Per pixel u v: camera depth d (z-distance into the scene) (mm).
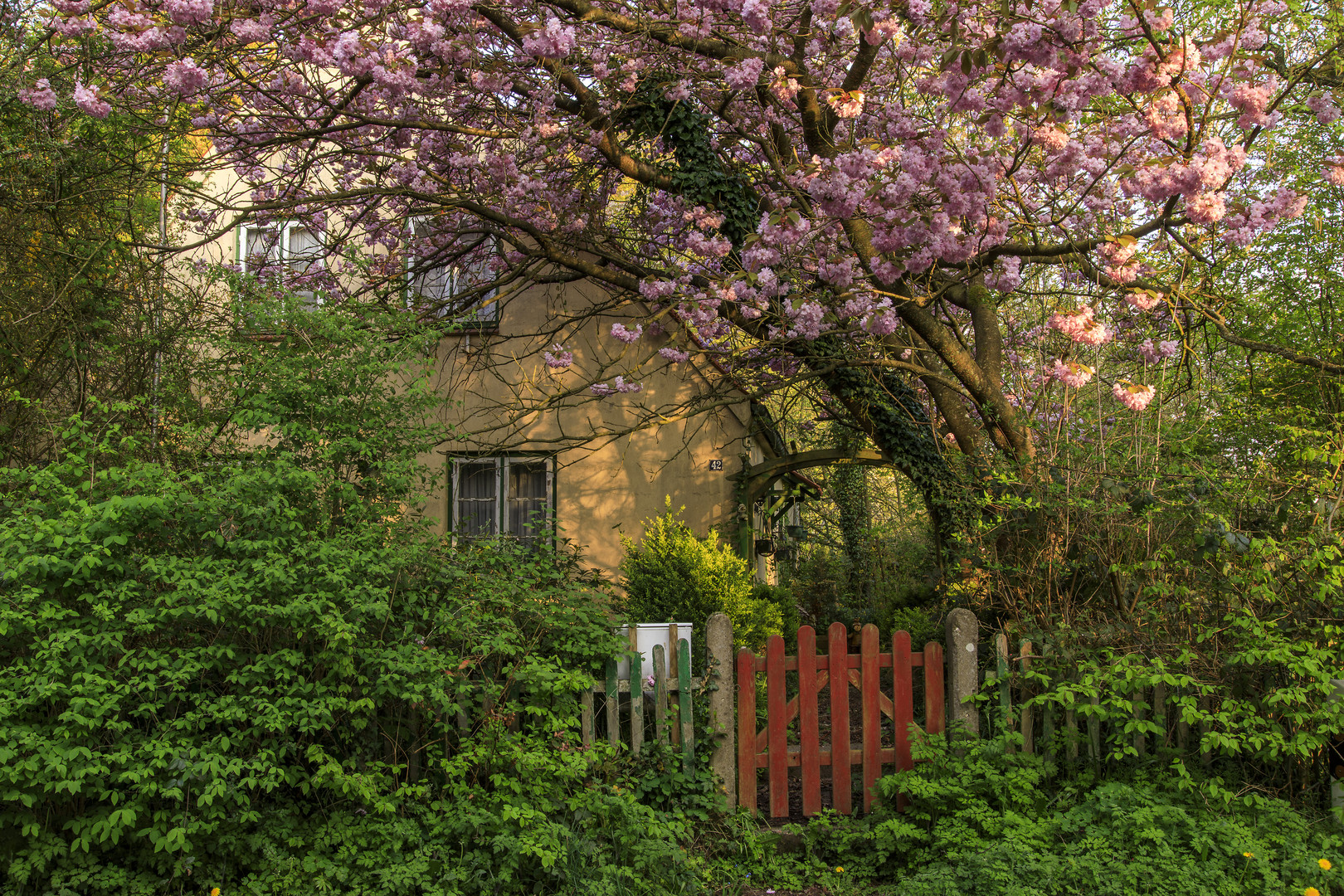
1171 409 7324
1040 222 6051
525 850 3596
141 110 6934
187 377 5660
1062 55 4777
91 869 3453
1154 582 4844
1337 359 7477
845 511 14977
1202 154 4992
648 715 4734
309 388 4609
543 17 6879
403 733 4129
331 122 7723
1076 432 6441
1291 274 8125
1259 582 4543
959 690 4844
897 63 6363
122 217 7391
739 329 8266
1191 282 6195
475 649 4160
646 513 9938
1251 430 7422
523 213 8227
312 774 3975
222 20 6035
